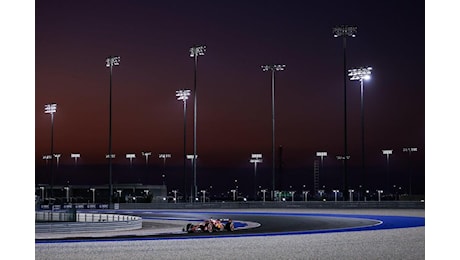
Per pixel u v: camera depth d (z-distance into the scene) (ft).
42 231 106.52
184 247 77.77
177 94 265.13
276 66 245.45
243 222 144.46
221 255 68.64
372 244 80.79
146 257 67.10
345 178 230.07
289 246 78.59
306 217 167.84
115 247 78.13
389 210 206.18
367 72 226.99
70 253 71.31
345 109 225.56
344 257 66.49
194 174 250.98
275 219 159.12
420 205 221.66
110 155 255.70
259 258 65.82
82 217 160.25
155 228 125.59
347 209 219.82
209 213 209.77
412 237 92.07
